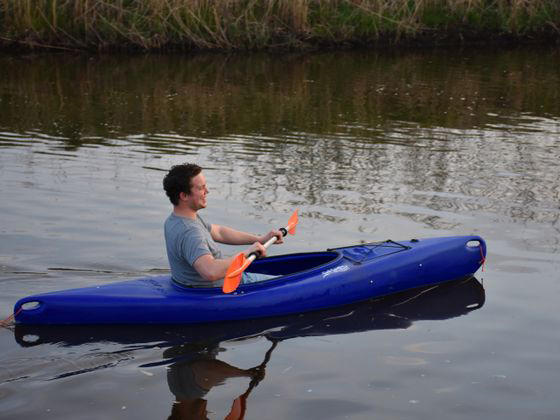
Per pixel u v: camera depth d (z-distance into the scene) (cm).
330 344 430
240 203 662
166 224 462
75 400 363
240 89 1177
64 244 562
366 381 383
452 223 616
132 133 912
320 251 556
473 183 727
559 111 1062
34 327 450
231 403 362
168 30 1466
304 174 753
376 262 509
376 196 686
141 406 358
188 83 1212
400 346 425
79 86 1171
